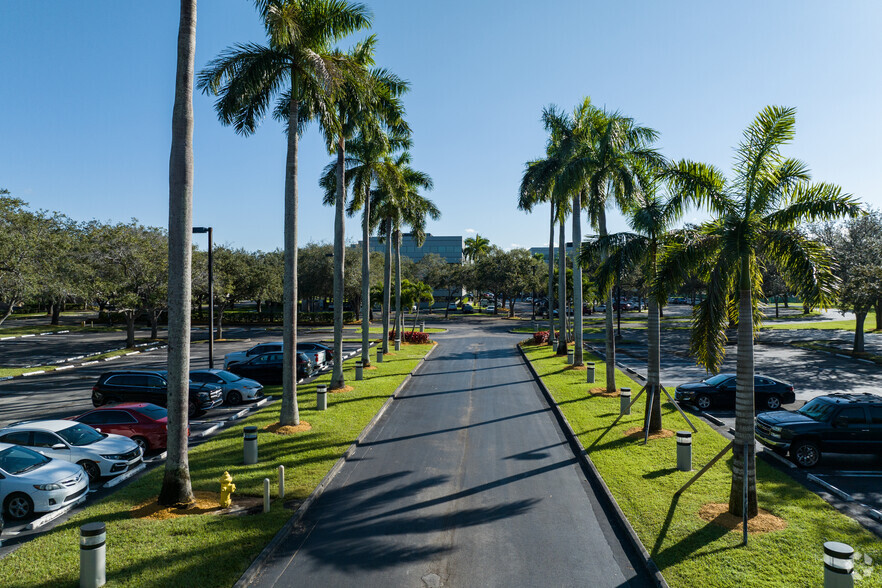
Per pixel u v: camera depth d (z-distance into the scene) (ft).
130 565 26.04
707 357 37.01
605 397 66.39
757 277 36.27
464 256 351.87
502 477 39.83
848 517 31.42
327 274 203.51
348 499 35.68
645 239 49.34
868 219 106.63
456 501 35.29
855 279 97.81
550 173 86.94
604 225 68.64
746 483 28.73
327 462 42.22
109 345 140.67
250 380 70.64
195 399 60.64
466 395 71.41
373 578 25.70
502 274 237.25
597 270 51.72
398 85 74.13
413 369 92.68
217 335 156.97
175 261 33.96
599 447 45.57
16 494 33.12
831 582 22.12
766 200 33.27
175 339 34.01
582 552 28.37
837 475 40.60
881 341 126.00
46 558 26.81
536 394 71.97
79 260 128.88
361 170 87.97
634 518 31.45
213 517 31.91
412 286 157.99
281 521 31.37
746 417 31.32
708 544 28.07
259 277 170.50
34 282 98.89
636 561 27.40
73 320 229.66
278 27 47.26
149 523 30.99
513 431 53.01
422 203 115.96
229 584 24.54
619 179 62.64
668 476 38.47
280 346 95.25
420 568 26.68
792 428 42.80
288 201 53.16
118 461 40.98
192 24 34.42
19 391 78.13
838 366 93.50
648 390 49.78
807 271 30.42
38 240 103.24
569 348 120.37
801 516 31.50
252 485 37.35
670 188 36.32
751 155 33.71
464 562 27.27
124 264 130.21
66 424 42.86
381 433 52.42
